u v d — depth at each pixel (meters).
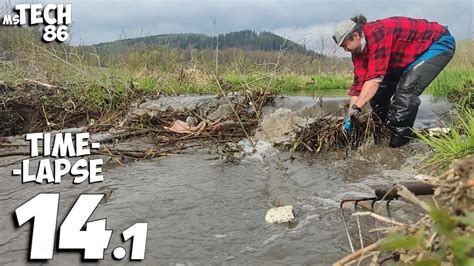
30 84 8.90
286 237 3.31
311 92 12.94
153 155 5.61
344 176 4.69
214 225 3.57
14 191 4.43
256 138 6.43
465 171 1.63
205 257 3.06
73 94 8.63
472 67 13.99
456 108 7.54
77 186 4.54
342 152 5.60
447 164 4.18
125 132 6.86
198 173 4.89
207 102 8.14
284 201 4.00
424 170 4.53
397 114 5.47
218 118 7.21
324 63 15.89
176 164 5.27
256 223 3.59
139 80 10.49
